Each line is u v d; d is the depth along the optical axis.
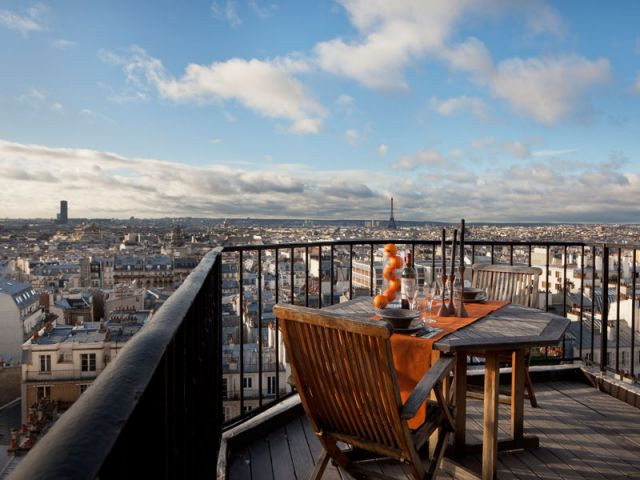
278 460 2.63
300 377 1.94
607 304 3.93
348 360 1.77
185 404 1.09
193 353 1.35
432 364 2.11
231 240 77.31
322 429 2.01
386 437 1.87
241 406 3.03
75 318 35.06
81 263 60.22
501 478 2.44
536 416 3.24
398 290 2.62
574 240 4.16
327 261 21.06
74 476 0.29
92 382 0.48
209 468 2.06
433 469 1.99
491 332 2.21
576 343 10.62
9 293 27.19
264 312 20.77
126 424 0.40
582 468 2.54
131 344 0.63
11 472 0.29
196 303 1.44
